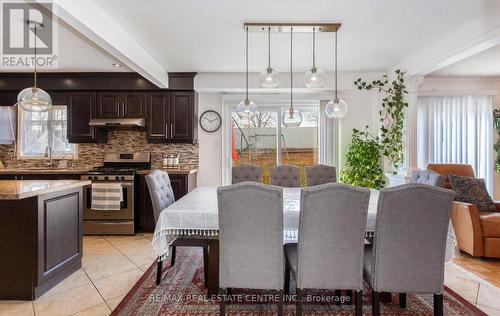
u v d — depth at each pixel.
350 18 2.80
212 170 5.09
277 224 1.96
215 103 5.10
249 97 5.11
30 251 2.42
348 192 1.89
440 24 2.95
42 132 4.98
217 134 5.09
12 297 2.41
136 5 2.52
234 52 3.73
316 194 1.90
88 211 4.30
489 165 4.98
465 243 3.40
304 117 5.23
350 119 5.07
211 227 2.30
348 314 2.25
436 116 5.03
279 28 2.98
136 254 3.52
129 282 2.76
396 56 3.97
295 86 4.69
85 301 2.40
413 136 4.25
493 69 4.57
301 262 1.97
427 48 3.64
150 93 4.72
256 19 2.81
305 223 1.93
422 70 3.88
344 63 4.27
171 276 2.90
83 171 4.40
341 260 1.95
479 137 5.00
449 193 1.86
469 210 3.32
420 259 1.93
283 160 5.25
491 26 2.72
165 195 3.10
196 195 3.09
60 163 4.96
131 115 4.71
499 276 2.91
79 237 3.06
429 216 1.89
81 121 4.69
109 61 4.00
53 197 2.63
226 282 2.03
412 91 4.22
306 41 3.38
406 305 2.39
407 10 2.65
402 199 1.87
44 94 2.97
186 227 2.32
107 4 2.50
